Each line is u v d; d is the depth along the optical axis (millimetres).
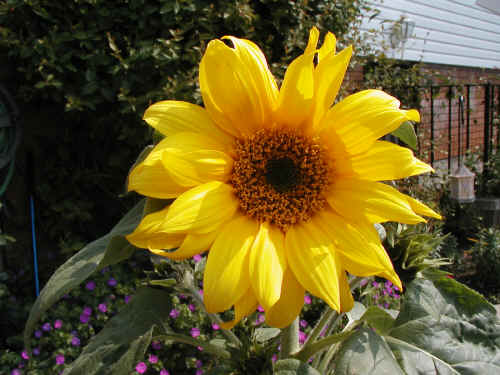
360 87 2246
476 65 3793
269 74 420
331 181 425
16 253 1388
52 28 1237
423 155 2553
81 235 1468
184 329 1034
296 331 465
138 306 456
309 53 390
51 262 1428
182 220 356
